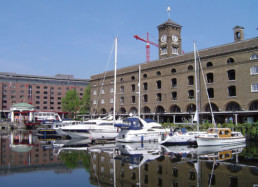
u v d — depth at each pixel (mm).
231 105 50812
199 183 17938
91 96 87938
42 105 134125
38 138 50688
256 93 46312
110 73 80375
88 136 45500
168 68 61906
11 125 82562
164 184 17859
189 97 57188
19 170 22234
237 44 49531
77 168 22812
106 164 24188
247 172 20609
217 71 52250
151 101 65500
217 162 24484
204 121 53125
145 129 41562
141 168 22469
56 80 138625
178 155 28547
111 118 51125
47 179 19422
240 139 38094
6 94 126438
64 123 55781
